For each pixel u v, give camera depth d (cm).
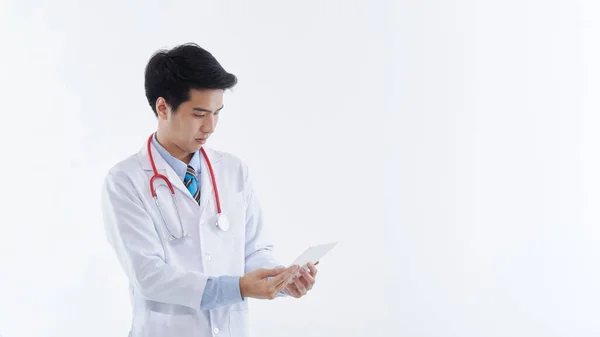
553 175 338
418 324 319
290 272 129
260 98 314
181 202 145
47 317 295
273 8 311
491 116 332
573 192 339
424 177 332
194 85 130
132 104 297
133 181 142
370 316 323
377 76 323
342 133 323
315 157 322
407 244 332
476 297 331
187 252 143
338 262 327
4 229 290
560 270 340
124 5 295
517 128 334
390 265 331
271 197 320
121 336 299
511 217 338
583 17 327
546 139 336
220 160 155
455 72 328
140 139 299
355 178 326
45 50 290
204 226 145
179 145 142
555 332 311
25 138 291
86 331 298
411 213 332
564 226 339
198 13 303
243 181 156
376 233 330
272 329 315
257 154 317
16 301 292
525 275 339
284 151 319
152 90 136
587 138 336
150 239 138
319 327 317
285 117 317
